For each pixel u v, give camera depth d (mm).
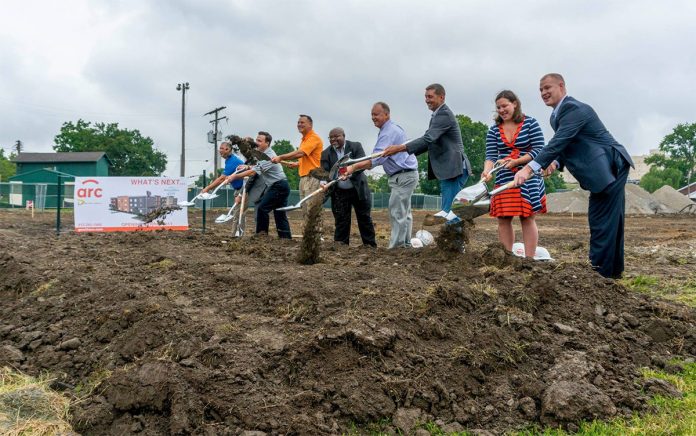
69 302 5020
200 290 5293
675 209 39906
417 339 3932
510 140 6070
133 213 11742
